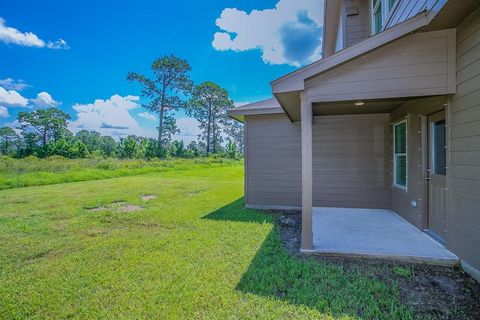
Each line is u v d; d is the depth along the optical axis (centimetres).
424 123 427
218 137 4594
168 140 4197
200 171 2117
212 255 362
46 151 3316
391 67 329
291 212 639
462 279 287
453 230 330
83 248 405
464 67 299
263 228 493
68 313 240
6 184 1139
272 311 233
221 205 729
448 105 332
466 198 302
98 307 248
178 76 4094
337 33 855
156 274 309
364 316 224
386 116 607
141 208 706
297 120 642
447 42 316
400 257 334
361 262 335
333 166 639
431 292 261
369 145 620
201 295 261
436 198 402
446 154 342
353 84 338
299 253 366
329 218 534
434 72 319
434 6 286
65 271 325
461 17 290
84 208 711
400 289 267
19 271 329
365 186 622
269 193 682
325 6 737
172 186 1156
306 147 357
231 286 277
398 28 312
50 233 487
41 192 1000
